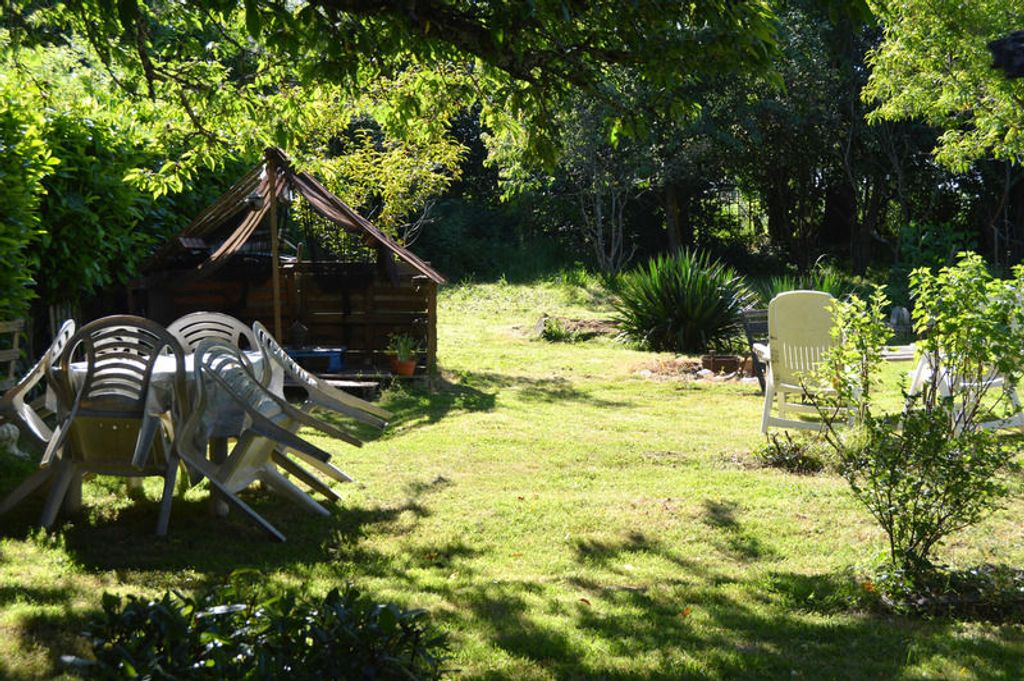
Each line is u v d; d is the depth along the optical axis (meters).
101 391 5.97
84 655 3.89
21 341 9.05
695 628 4.47
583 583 5.20
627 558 5.68
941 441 5.07
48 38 7.25
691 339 17.41
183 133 7.88
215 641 2.76
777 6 5.70
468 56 6.14
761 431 9.77
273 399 6.25
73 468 5.95
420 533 6.10
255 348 7.41
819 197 31.75
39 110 8.55
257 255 13.58
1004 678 3.90
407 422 10.09
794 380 8.59
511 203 29.98
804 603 4.92
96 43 6.57
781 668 3.99
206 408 6.09
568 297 25.08
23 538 5.62
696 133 26.48
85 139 9.46
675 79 5.34
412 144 17.19
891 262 30.66
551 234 31.70
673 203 29.58
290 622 2.92
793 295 8.61
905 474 5.18
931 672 3.95
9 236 7.77
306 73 5.50
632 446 8.91
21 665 3.77
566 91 5.76
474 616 4.55
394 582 5.09
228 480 6.04
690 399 12.12
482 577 5.25
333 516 6.40
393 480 7.45
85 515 6.15
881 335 5.62
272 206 11.74
